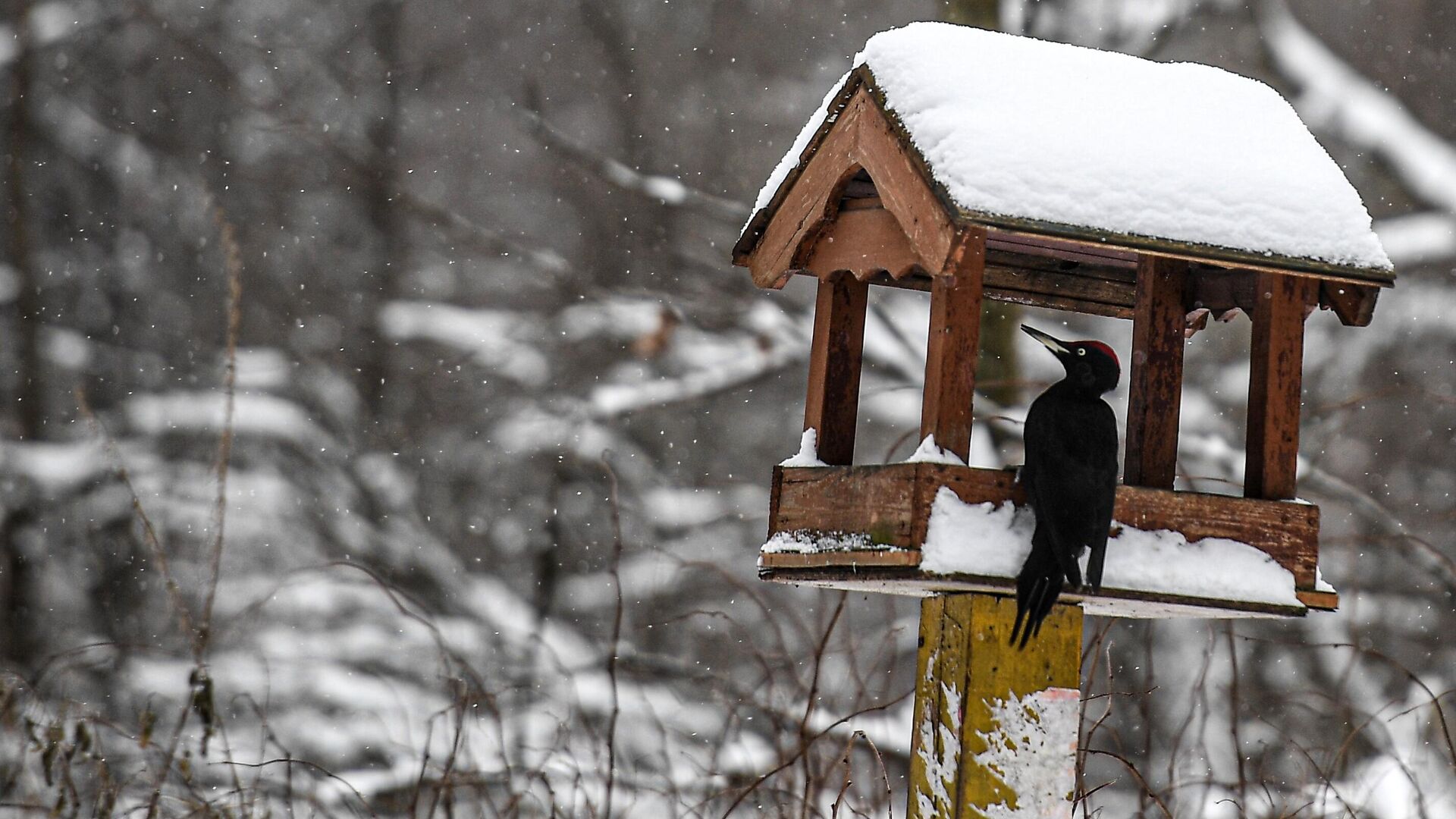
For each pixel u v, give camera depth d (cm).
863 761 2219
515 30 5516
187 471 4591
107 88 5731
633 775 1894
